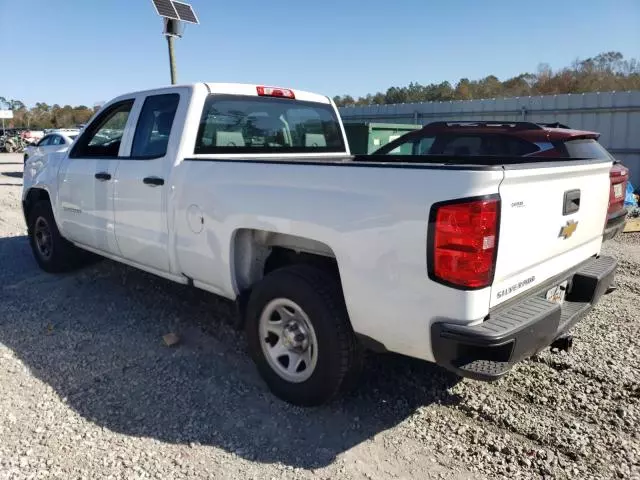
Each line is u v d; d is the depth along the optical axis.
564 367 4.03
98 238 5.04
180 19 9.78
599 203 3.72
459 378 3.87
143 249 4.46
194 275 4.07
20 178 19.11
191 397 3.59
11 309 5.13
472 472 2.89
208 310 5.08
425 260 2.68
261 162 3.42
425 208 2.65
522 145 6.77
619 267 7.02
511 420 3.36
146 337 4.52
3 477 2.75
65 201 5.46
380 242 2.84
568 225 3.29
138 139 4.55
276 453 3.03
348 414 3.42
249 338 3.65
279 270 3.43
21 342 4.40
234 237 3.65
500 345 2.59
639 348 4.37
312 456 3.01
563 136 6.48
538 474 2.87
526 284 3.01
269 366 3.55
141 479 2.78
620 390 3.70
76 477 2.78
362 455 3.03
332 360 3.19
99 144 5.13
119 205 4.64
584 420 3.36
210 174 3.77
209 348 4.32
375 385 3.77
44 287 5.76
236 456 3.00
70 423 3.26
